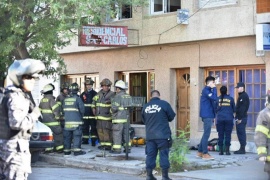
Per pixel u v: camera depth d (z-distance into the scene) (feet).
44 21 51.21
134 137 60.95
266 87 52.06
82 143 61.41
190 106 58.59
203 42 57.47
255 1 52.03
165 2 61.93
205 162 44.55
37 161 50.83
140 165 44.06
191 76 58.54
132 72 66.59
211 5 56.34
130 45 63.46
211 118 46.29
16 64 18.90
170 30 59.77
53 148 52.65
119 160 47.03
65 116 50.37
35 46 54.65
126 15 65.57
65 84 65.10
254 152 52.42
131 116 65.87
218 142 50.80
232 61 54.85
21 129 18.37
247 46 53.67
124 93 50.44
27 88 18.98
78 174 42.63
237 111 50.67
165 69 61.36
